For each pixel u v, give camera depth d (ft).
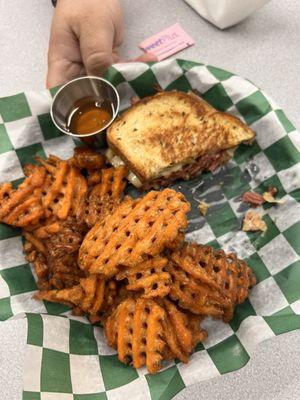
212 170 0.89
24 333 0.80
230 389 0.72
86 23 0.90
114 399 0.68
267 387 0.71
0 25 1.09
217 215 0.85
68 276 0.78
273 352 0.73
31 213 0.80
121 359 0.70
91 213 0.79
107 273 0.71
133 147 0.86
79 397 0.67
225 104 0.90
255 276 0.78
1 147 0.89
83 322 0.77
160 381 0.69
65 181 0.83
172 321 0.70
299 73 0.95
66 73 0.94
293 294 0.72
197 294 0.71
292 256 0.76
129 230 0.71
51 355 0.70
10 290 0.79
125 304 0.71
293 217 0.80
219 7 0.94
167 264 0.72
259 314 0.73
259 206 0.84
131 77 0.91
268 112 0.86
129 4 1.07
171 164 0.85
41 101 0.89
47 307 0.78
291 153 0.83
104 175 0.85
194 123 0.87
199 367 0.69
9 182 0.86
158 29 1.03
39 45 1.05
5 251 0.83
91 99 0.88
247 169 0.88
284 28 1.00
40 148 0.92
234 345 0.70
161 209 0.72
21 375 0.77
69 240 0.78
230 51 0.99
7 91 1.01
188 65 0.90
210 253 0.75
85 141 0.87
